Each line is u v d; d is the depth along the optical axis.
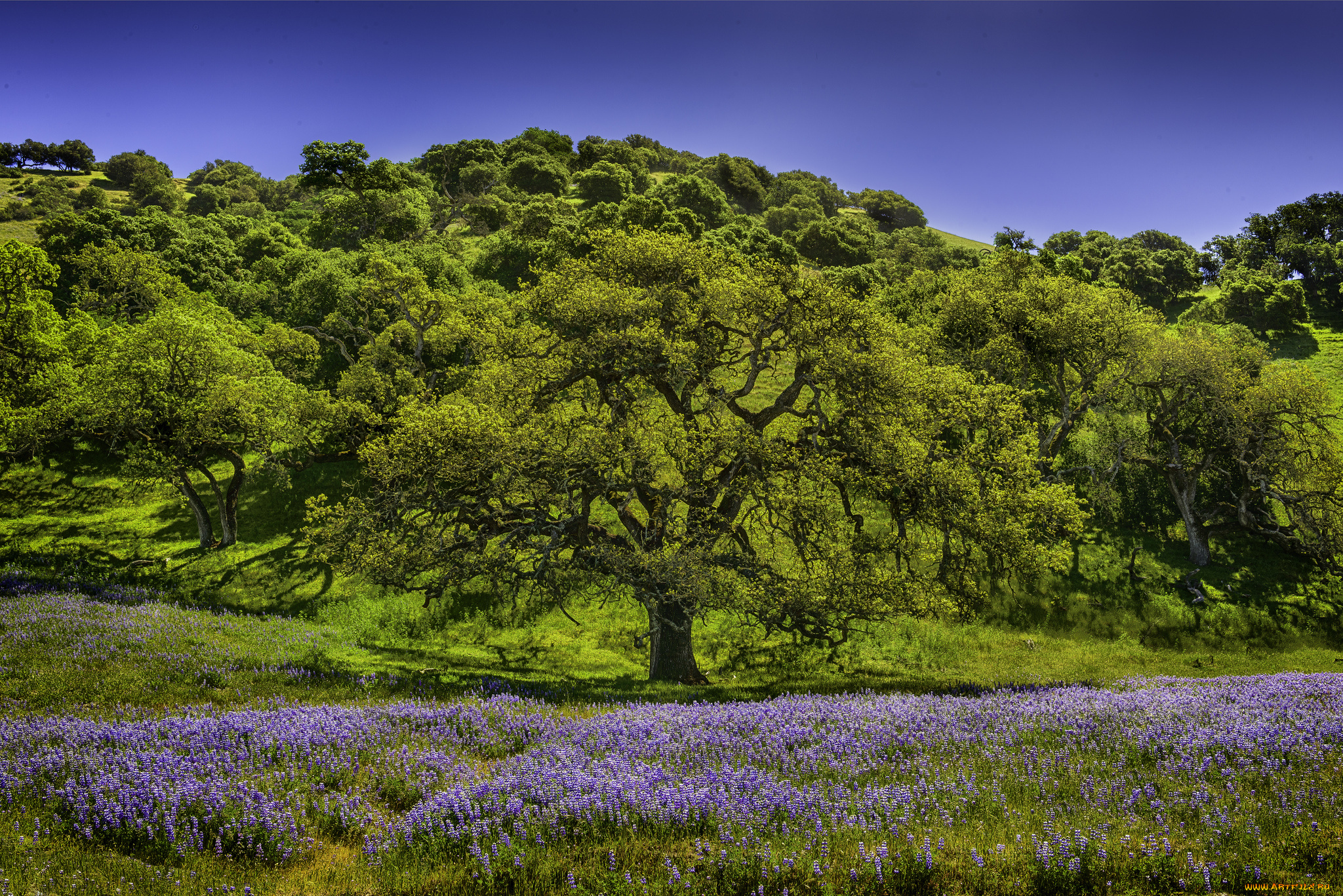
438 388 44.22
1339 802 7.84
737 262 24.56
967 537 22.34
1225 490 38.34
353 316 54.69
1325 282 83.00
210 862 7.15
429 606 29.84
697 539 21.33
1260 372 40.72
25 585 25.64
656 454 21.91
